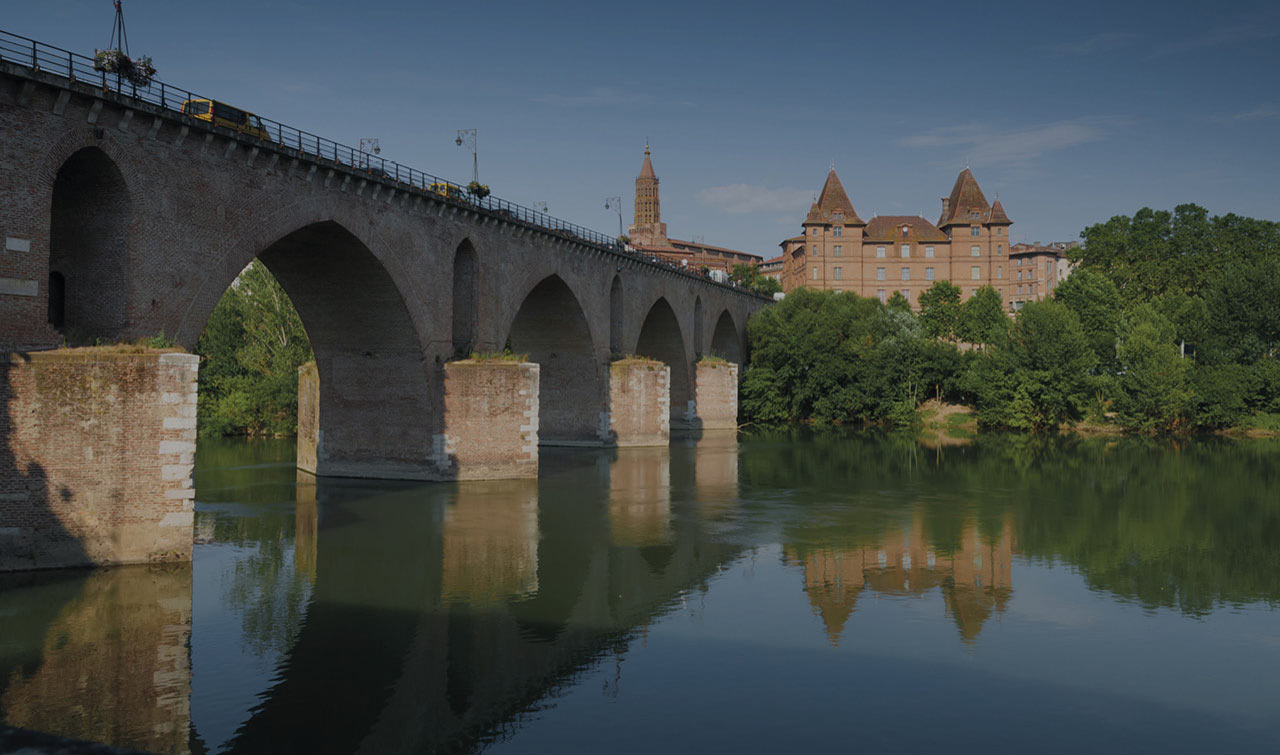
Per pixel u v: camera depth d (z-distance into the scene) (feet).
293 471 167.12
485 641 70.23
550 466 175.63
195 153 101.30
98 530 81.56
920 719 55.72
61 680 60.75
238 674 62.54
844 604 80.53
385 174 135.44
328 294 142.10
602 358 213.05
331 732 53.67
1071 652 67.87
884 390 288.92
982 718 55.88
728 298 318.04
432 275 146.30
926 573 91.71
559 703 58.23
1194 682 61.93
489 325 163.22
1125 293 341.41
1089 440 243.40
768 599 82.12
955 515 124.36
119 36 94.32
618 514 123.34
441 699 58.70
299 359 248.52
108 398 81.00
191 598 78.48
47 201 84.23
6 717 54.75
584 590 84.89
